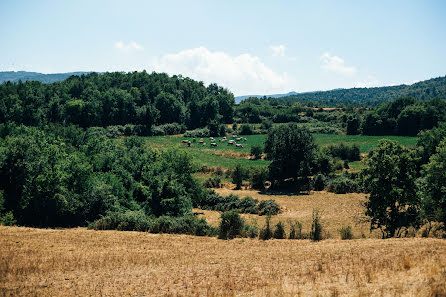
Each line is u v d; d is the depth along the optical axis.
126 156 45.97
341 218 38.06
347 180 56.31
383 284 11.32
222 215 27.59
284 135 62.91
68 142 66.19
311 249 20.17
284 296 11.13
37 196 30.42
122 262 17.34
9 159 30.78
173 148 46.03
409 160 26.70
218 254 19.73
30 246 19.94
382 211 26.92
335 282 12.45
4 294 12.30
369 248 18.70
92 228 28.48
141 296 12.48
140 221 28.58
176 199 37.16
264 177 61.66
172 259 18.28
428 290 9.85
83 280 14.29
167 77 199.38
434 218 25.27
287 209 44.59
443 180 25.89
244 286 13.02
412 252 16.28
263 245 22.75
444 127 57.25
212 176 65.88
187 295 12.29
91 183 35.12
